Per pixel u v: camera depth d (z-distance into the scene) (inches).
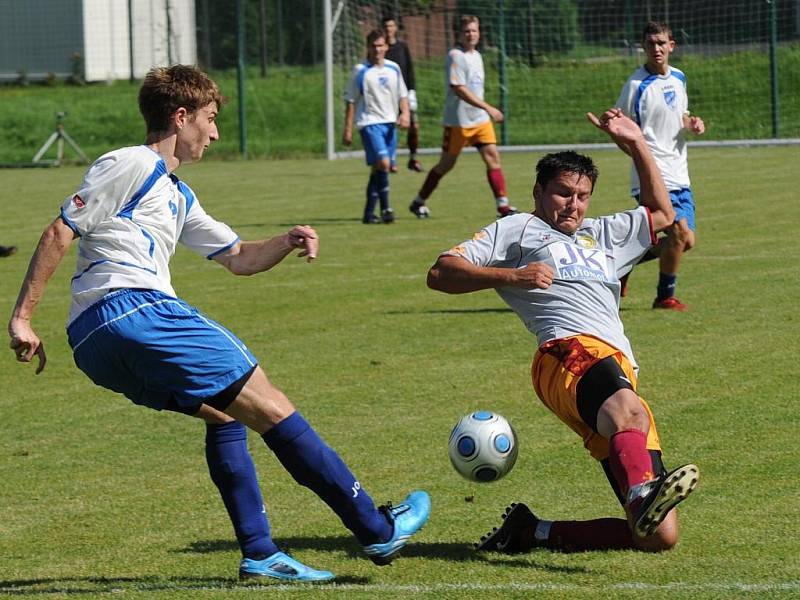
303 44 4377.5
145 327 532.1
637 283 1387.8
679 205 1203.9
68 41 4655.5
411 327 1171.3
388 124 1998.0
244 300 1337.4
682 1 3663.9
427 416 853.2
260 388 544.1
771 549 572.1
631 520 519.8
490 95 3772.1
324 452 547.2
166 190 555.2
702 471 704.4
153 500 696.4
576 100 3700.8
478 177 2755.9
